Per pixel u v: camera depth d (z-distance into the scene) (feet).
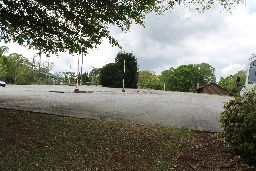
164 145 16.49
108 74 167.02
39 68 202.08
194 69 283.18
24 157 13.23
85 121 21.44
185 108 37.19
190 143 17.11
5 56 199.21
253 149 13.43
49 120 20.66
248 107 14.38
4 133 16.15
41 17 24.07
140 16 25.12
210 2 27.71
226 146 15.98
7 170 11.72
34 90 72.84
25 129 17.48
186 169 13.26
